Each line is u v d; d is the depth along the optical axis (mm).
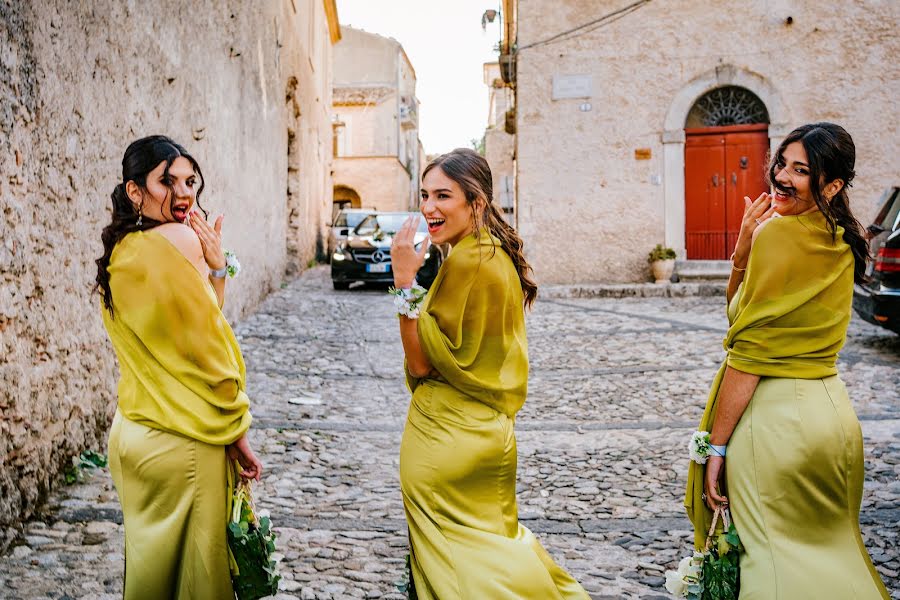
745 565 2145
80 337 4531
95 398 4746
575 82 14383
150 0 6109
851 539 2154
